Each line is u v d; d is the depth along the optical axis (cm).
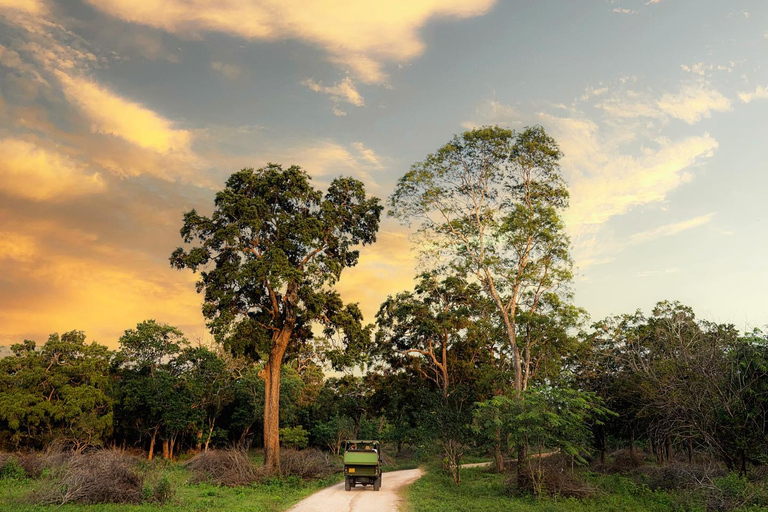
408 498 2116
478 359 4691
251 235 3008
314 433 6306
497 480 3016
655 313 3862
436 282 4500
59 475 1797
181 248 3036
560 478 2162
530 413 2158
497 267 3162
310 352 6494
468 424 2636
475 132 3241
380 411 5300
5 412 3703
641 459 3794
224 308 2936
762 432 1892
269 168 3181
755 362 1950
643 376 2667
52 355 4175
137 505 1609
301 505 1895
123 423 4475
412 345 4831
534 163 3244
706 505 1636
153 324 4766
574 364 3878
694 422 2119
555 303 3056
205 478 2605
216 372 4934
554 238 3056
